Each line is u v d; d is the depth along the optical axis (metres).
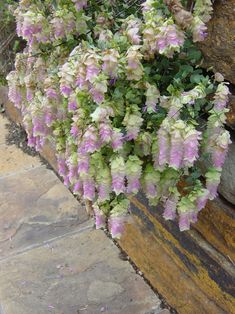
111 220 0.47
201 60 0.47
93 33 0.53
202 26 0.43
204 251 0.54
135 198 0.65
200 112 0.48
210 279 0.54
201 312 0.57
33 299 0.64
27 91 0.63
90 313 0.62
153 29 0.42
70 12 0.51
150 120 0.45
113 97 0.44
